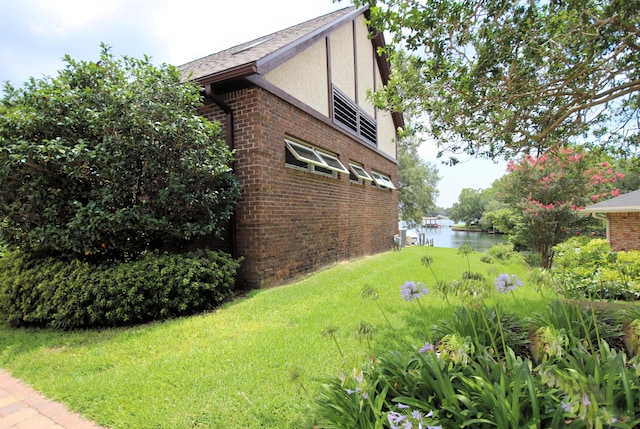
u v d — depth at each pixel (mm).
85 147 4113
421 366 1935
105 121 4102
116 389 2512
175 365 2842
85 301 3941
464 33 3795
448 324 2998
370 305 4387
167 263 4277
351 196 9039
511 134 4840
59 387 2611
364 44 10547
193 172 4582
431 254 11391
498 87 4215
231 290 5285
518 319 3240
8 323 4312
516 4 3543
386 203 12367
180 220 4801
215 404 2270
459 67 4184
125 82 4555
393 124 13586
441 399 1749
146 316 4238
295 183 6434
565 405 1361
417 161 24344
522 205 10344
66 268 4137
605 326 2744
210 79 5199
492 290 2266
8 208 4066
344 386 1678
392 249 12773
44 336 3809
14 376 2891
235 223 5590
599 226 11203
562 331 2318
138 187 4492
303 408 2174
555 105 4512
